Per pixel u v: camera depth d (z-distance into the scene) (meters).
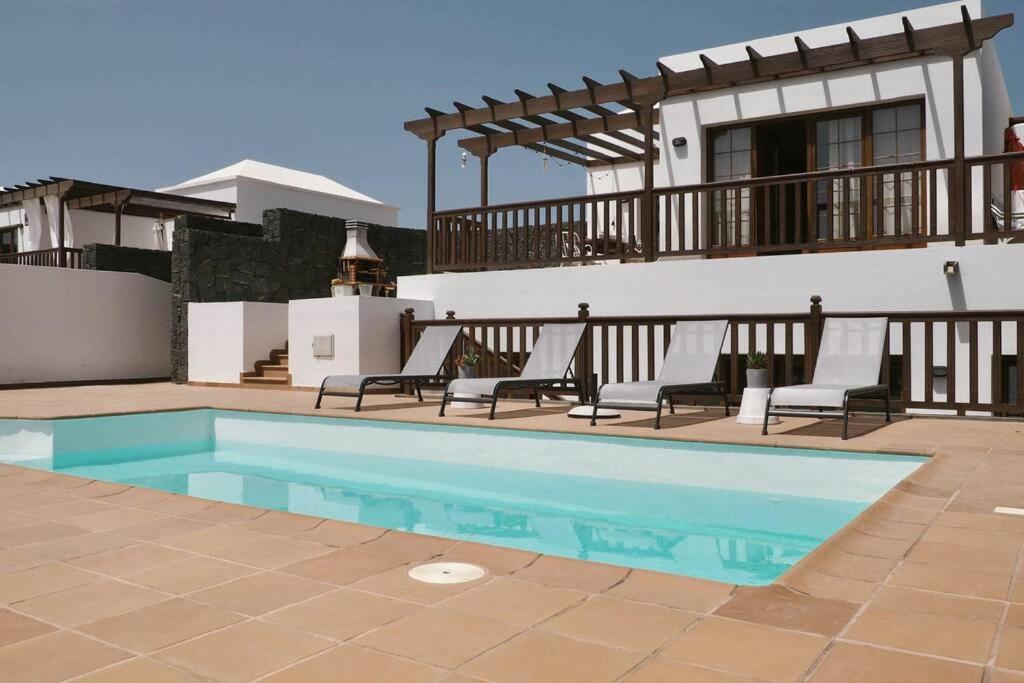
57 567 3.03
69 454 7.47
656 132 11.70
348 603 2.55
